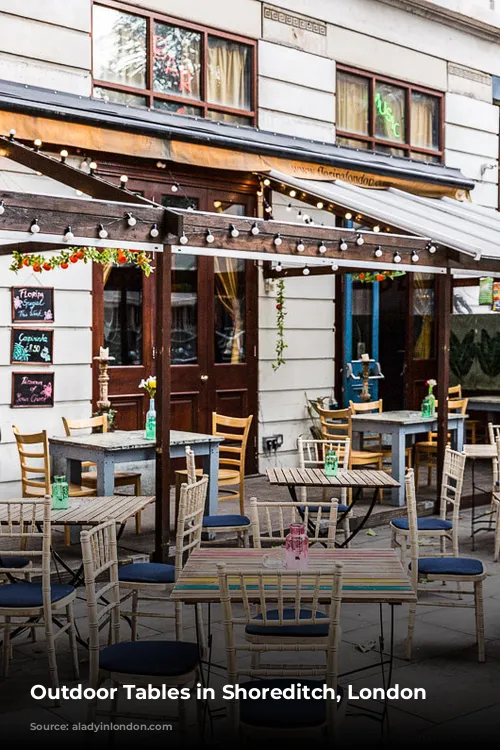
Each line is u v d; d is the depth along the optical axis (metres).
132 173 10.32
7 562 6.03
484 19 14.40
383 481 7.52
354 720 4.84
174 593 4.37
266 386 11.91
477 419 14.58
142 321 10.55
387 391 13.64
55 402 9.66
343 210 10.27
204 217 7.44
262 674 4.13
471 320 14.59
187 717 4.91
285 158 11.17
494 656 5.91
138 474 8.69
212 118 11.23
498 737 4.60
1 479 9.25
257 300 11.77
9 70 9.25
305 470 8.14
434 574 5.92
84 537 4.42
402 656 5.89
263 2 11.65
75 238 6.63
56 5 9.58
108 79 10.23
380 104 13.24
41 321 9.52
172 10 10.74
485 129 14.69
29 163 8.06
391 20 13.19
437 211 11.94
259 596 4.30
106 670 4.21
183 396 11.02
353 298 12.98
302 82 12.09
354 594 4.35
